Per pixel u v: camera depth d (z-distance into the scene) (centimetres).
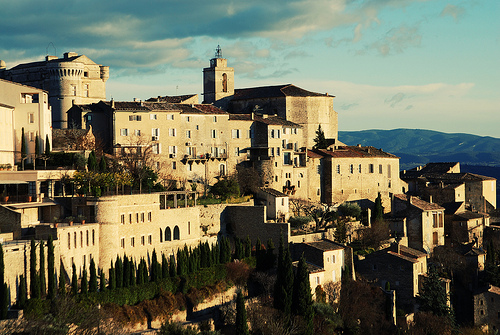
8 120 14150
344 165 19400
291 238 15250
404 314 14888
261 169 17888
